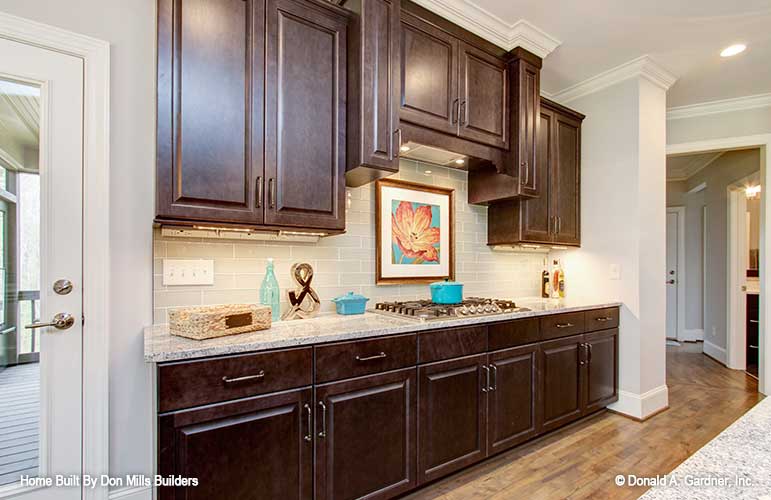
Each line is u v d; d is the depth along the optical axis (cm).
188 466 128
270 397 143
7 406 150
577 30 249
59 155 158
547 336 243
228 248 194
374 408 169
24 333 152
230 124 161
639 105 292
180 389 127
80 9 162
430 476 186
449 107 225
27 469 151
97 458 161
